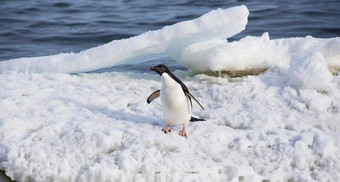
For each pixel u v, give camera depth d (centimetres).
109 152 1116
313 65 1420
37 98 1402
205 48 1686
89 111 1334
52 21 3133
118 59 1684
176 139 1149
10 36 2825
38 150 1109
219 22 1602
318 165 1104
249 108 1356
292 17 3005
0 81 1528
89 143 1127
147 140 1131
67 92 1491
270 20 2953
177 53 1755
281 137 1165
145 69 2114
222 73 1639
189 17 3108
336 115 1303
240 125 1282
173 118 1158
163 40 1623
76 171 1059
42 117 1267
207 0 3559
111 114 1325
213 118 1323
